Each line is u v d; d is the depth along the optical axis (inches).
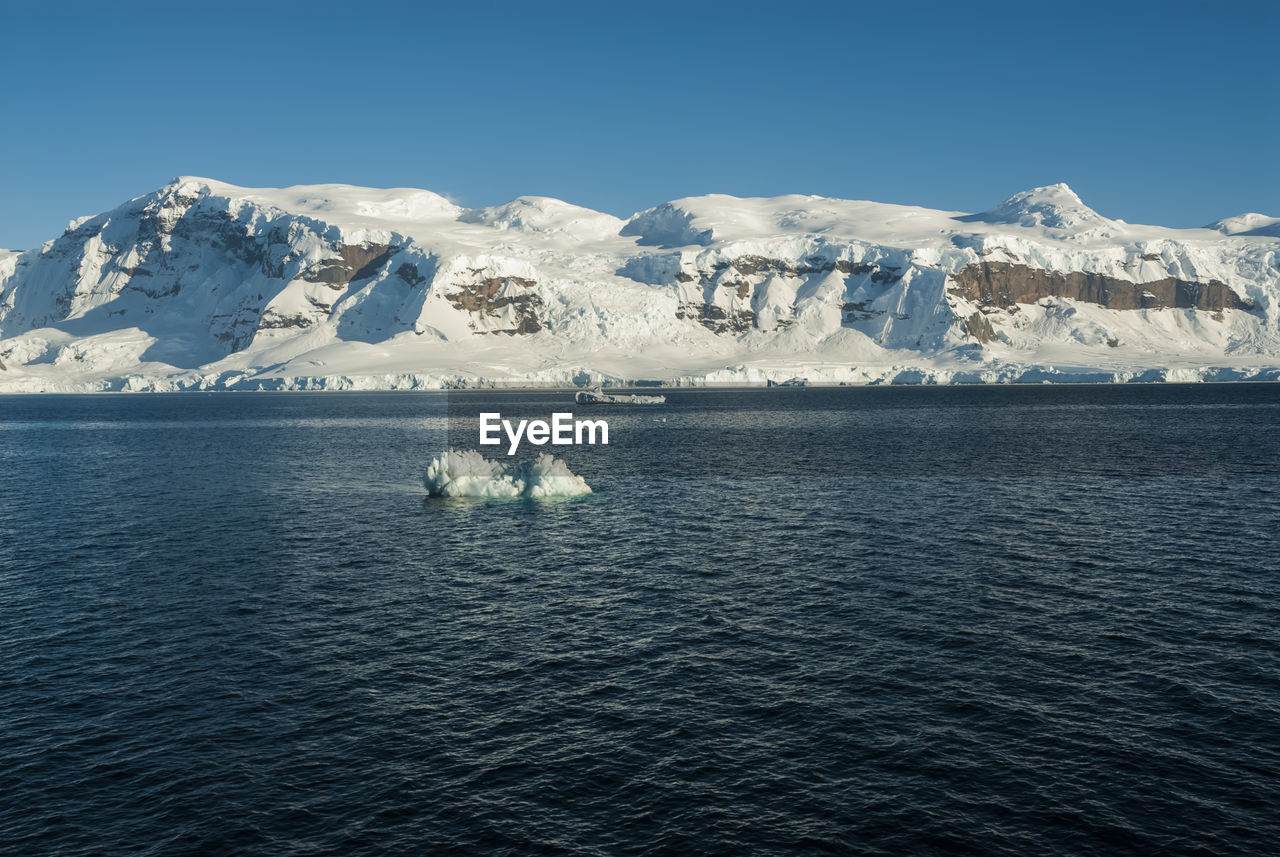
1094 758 944.9
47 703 1113.4
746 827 824.9
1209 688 1127.0
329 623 1445.6
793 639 1342.3
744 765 941.8
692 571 1787.6
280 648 1322.6
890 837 807.1
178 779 919.0
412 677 1200.2
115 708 1097.4
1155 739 986.7
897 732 1013.2
